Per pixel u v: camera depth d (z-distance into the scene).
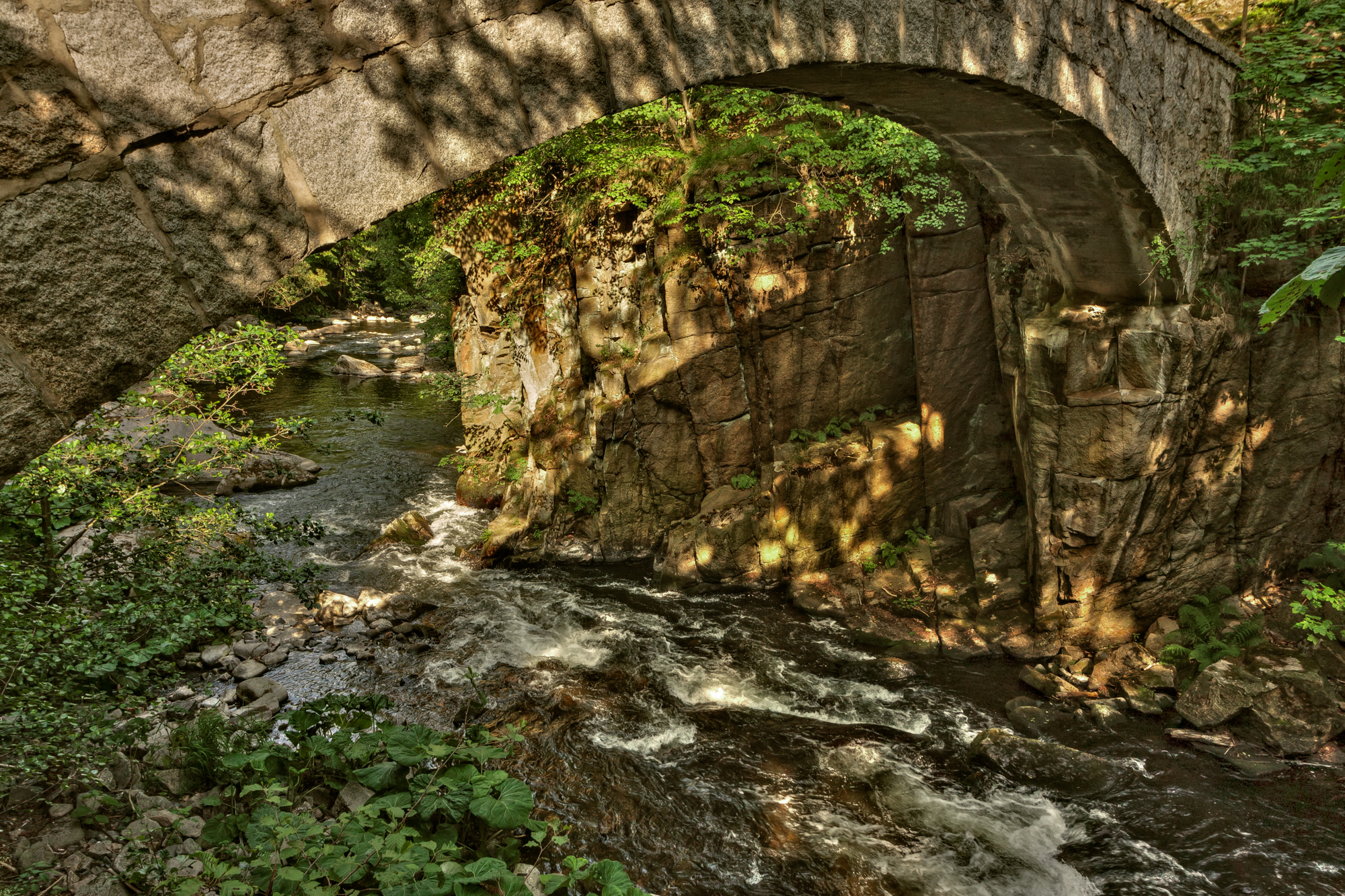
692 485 10.90
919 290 10.11
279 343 6.62
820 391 10.76
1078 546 8.45
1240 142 8.18
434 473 14.44
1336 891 5.63
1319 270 1.20
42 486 5.48
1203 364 7.95
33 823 4.73
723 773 6.89
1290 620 8.50
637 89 3.24
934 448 10.61
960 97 5.66
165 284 2.21
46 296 2.00
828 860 5.92
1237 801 6.54
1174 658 8.06
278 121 2.37
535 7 2.91
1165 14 6.86
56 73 1.97
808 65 3.98
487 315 12.41
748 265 10.13
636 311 10.79
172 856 4.59
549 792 6.54
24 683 4.48
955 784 6.82
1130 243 7.73
